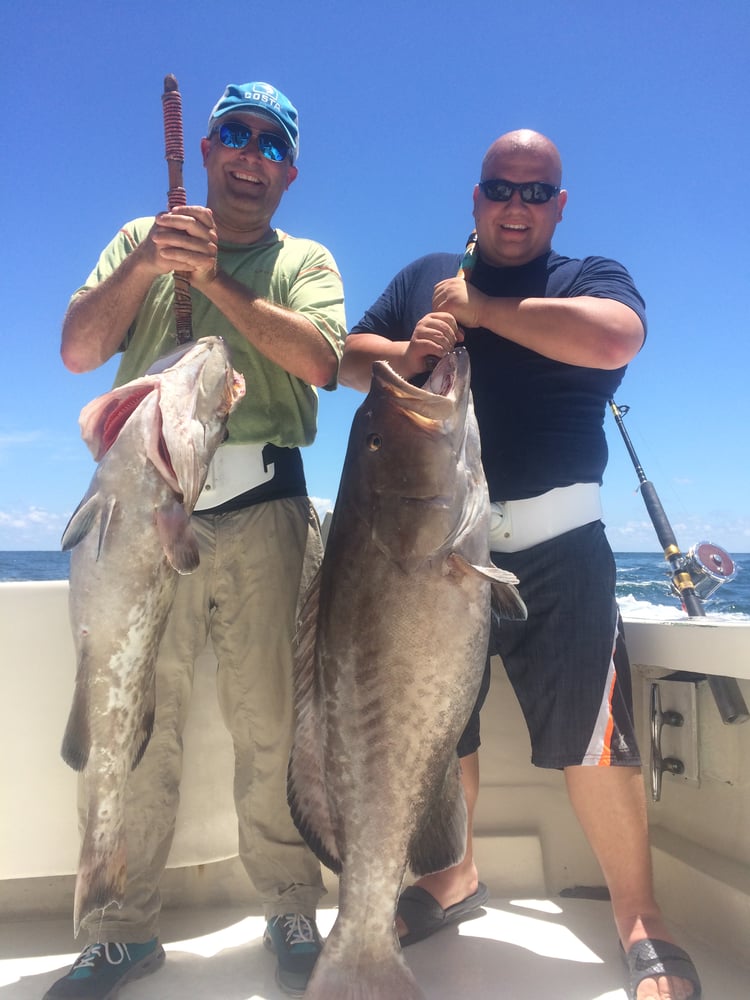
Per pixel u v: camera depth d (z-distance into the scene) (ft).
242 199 8.19
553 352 7.42
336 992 5.81
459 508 6.36
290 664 7.70
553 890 8.93
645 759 9.19
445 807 6.53
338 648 6.33
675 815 8.93
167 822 7.55
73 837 8.11
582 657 7.50
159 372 6.91
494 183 8.11
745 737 7.89
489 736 9.23
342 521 6.55
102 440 7.15
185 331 7.33
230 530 7.68
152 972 7.27
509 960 7.43
